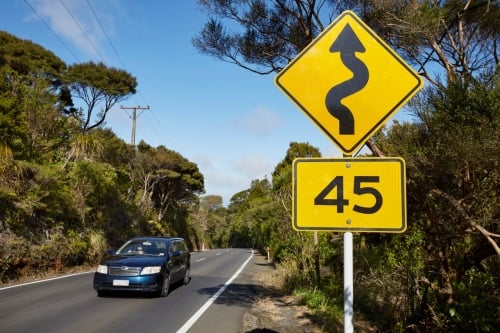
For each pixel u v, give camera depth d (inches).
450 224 215.2
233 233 3550.7
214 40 320.2
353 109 130.9
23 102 728.3
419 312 240.1
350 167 124.0
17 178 621.0
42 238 653.9
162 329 312.2
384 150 229.8
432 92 205.0
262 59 317.7
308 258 492.1
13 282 542.0
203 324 330.0
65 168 812.6
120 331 303.1
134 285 441.1
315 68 133.3
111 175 908.6
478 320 206.1
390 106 130.0
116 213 1010.1
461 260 226.8
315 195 124.2
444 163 187.2
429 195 212.5
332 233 439.5
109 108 1283.2
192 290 524.1
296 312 375.6
